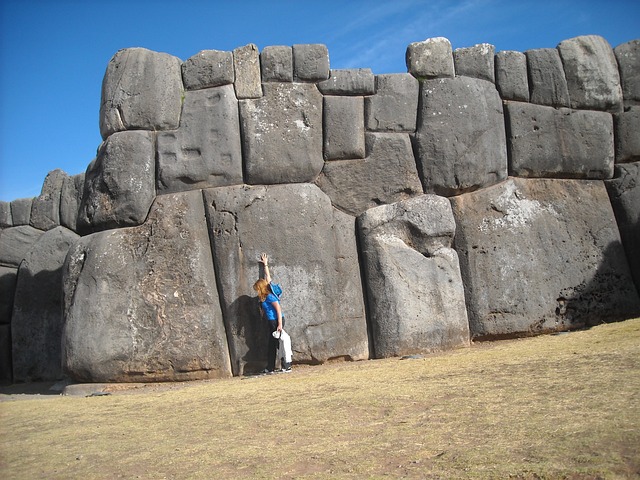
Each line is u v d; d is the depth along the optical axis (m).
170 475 3.98
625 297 9.49
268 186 8.89
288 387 6.38
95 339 8.17
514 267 9.17
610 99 9.97
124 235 8.59
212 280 8.59
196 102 8.96
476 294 9.02
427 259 8.88
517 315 9.04
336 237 8.86
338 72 9.23
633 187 9.88
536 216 9.45
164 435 4.94
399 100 9.27
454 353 7.96
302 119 9.05
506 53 9.72
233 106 8.98
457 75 9.51
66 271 8.60
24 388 10.36
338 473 3.72
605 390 4.74
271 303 8.30
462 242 9.15
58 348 11.37
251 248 8.62
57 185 12.42
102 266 8.37
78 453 4.63
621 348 6.15
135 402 6.52
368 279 8.80
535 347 7.09
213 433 4.85
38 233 12.27
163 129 8.90
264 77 9.09
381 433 4.41
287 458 4.06
